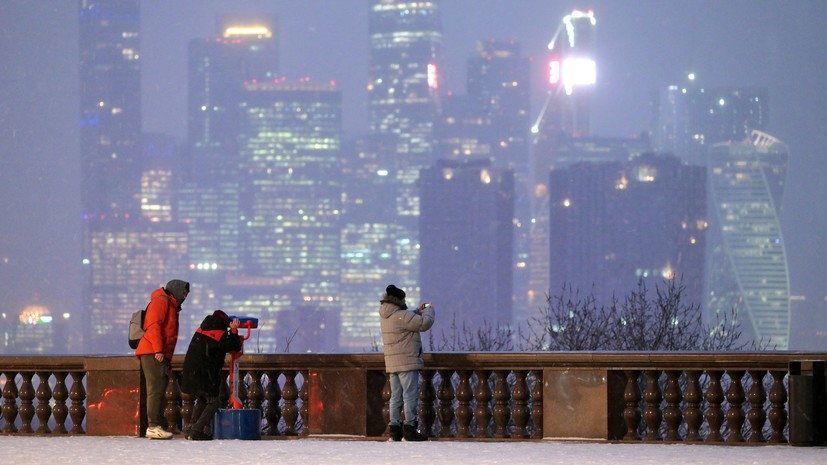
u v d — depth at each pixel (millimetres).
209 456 31141
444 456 30953
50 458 30672
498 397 36250
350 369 37312
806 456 30641
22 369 38938
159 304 36812
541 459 30094
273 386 38125
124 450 32750
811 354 34031
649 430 35062
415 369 35625
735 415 34625
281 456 31094
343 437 37062
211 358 36062
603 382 35156
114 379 38219
